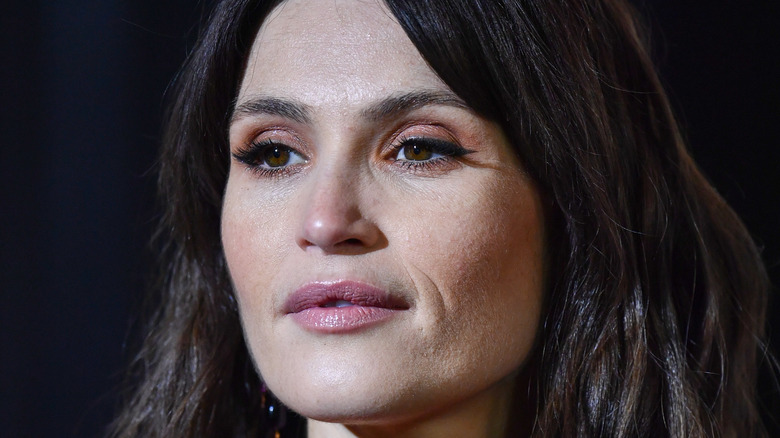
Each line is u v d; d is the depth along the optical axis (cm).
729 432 482
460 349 362
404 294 357
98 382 614
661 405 428
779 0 582
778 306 588
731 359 509
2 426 605
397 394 354
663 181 454
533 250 385
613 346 405
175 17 606
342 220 352
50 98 613
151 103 613
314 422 413
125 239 617
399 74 363
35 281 613
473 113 369
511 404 402
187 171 458
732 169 591
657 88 475
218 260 479
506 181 374
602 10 443
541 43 387
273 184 385
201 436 472
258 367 388
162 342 505
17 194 609
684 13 596
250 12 402
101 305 617
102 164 618
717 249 506
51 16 609
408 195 363
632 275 415
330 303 364
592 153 398
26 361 611
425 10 364
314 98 367
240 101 395
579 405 403
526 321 383
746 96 589
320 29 376
